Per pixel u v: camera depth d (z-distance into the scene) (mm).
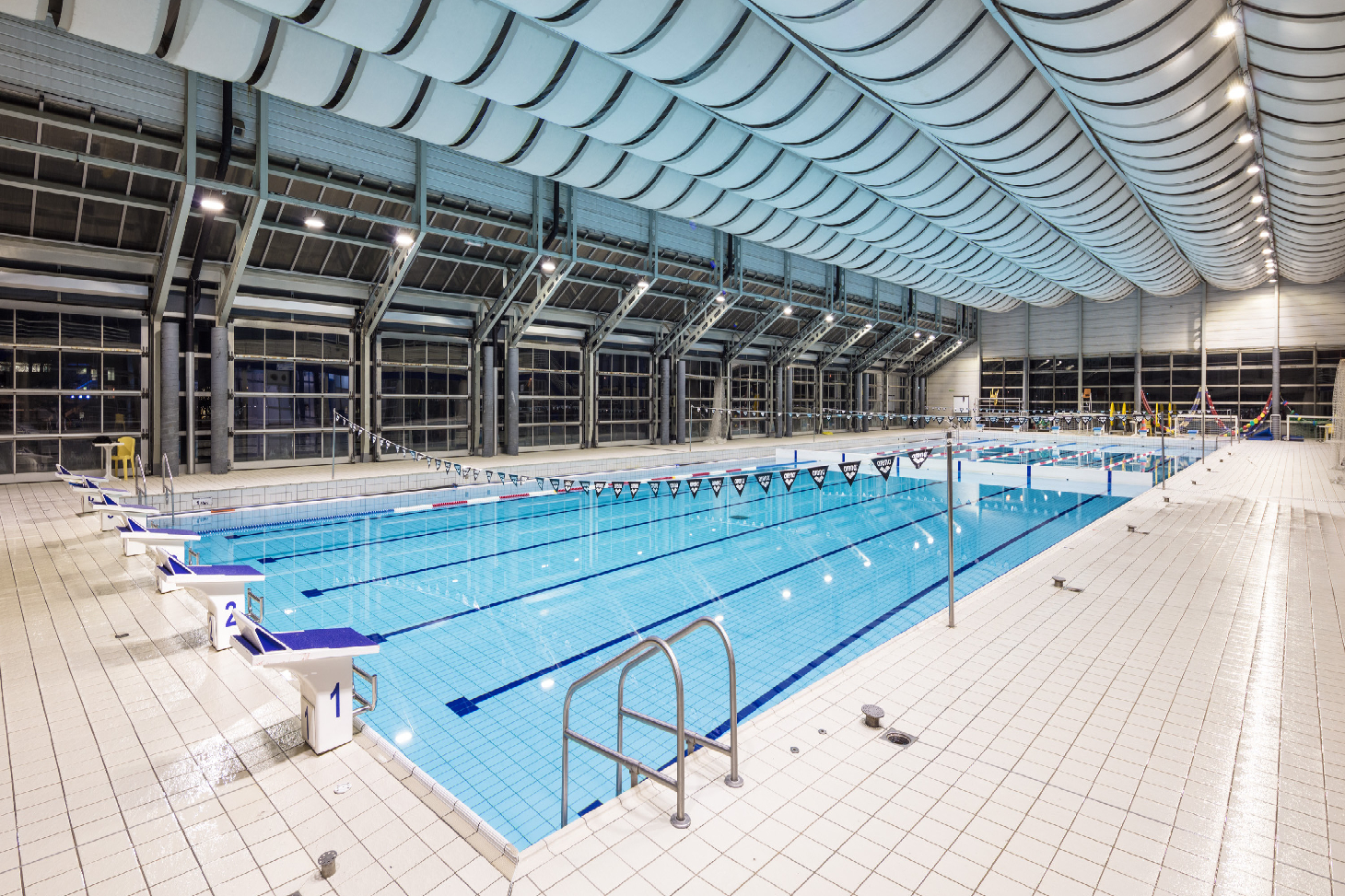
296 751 2902
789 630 5473
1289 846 2152
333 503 10180
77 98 7918
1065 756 2717
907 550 8266
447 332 14359
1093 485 12922
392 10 6043
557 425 16750
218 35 6586
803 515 10664
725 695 4293
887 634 5391
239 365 11664
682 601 6219
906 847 2158
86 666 3818
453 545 8430
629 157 10406
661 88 8289
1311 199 10922
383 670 4660
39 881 2098
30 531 7348
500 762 3535
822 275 21094
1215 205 11578
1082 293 22266
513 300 14656
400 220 11352
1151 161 9273
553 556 7895
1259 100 8125
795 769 2621
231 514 9250
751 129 8672
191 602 4969
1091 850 2141
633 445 18812
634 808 2389
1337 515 8234
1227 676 3518
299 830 2361
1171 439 21125
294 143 9547
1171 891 1957
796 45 7297
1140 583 5289
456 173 11469
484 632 5391
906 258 18094
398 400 13750
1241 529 7371
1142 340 24781
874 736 2881
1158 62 6531
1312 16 5879
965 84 7359
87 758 2838
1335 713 3098
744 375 22406
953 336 28594
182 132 8750
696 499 12117
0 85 7492
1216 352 23094
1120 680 3471
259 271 11320
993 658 3750
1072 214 12164
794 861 2096
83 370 10516
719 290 17156
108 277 10398
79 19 6176
